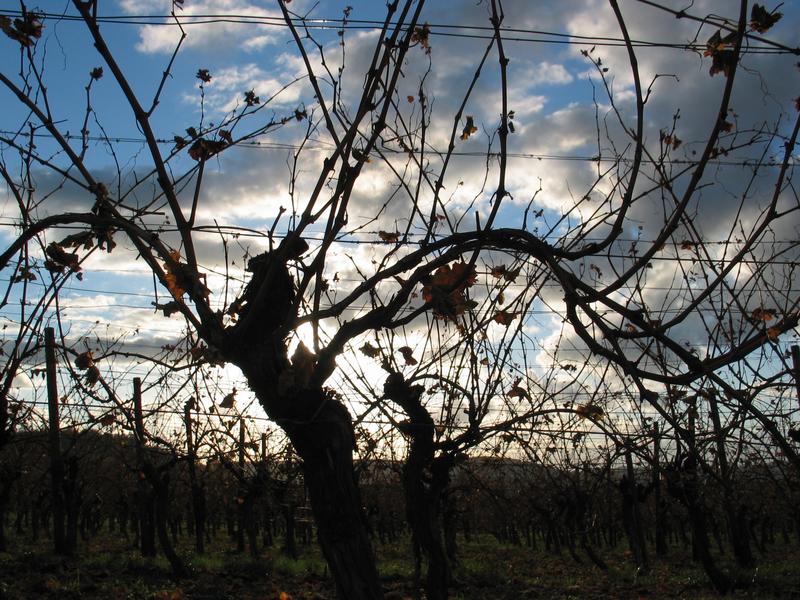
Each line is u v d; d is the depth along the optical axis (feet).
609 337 9.18
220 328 12.53
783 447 8.32
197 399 20.07
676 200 11.89
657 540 59.88
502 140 11.21
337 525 12.77
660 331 9.61
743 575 42.93
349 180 11.19
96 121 12.50
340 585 12.64
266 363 12.55
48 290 13.39
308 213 11.16
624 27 9.99
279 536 75.72
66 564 42.98
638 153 10.45
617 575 46.68
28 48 12.14
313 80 11.12
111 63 11.81
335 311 12.18
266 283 11.66
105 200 12.44
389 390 17.17
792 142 9.94
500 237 11.57
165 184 12.08
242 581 41.91
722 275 9.78
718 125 9.48
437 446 18.44
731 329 14.75
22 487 55.98
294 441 13.10
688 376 9.56
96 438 43.16
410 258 11.94
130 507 61.62
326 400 12.79
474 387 16.93
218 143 12.73
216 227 12.04
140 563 44.57
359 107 10.91
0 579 38.37
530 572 49.08
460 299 12.44
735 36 9.95
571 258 11.25
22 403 24.14
